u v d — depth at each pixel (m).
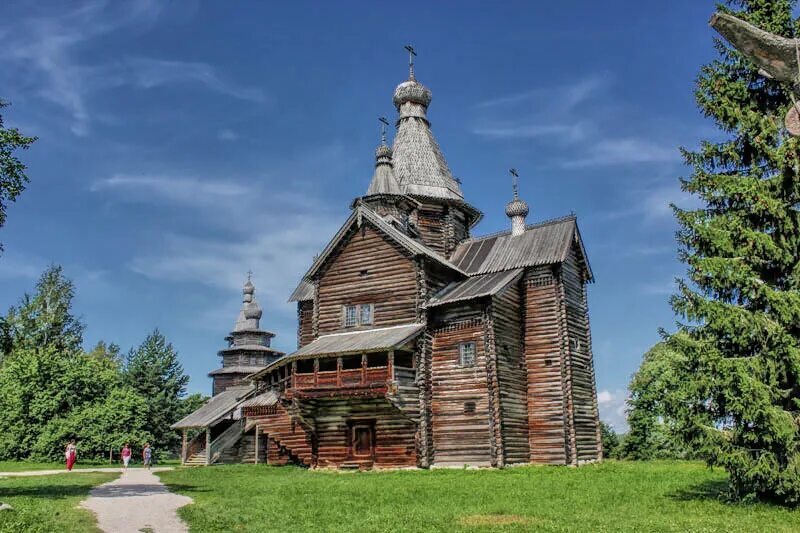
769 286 17.80
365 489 24.11
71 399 57.28
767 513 16.39
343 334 39.81
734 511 16.95
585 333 42.06
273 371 41.28
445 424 36.34
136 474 35.84
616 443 67.88
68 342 68.19
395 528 14.84
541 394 38.47
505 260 41.28
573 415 37.62
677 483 23.92
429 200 45.62
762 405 16.50
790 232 17.73
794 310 16.86
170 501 20.48
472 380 36.03
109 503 19.91
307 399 37.06
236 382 64.88
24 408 55.53
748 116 18.45
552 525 15.02
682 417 18.02
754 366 17.05
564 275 40.44
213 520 15.98
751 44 11.41
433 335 37.84
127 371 80.00
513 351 38.22
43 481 29.83
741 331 17.52
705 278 18.33
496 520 15.93
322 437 38.31
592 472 30.08
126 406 58.47
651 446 57.97
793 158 17.55
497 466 34.28
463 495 21.59
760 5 18.83
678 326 18.78
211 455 47.50
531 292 40.12
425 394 36.41
